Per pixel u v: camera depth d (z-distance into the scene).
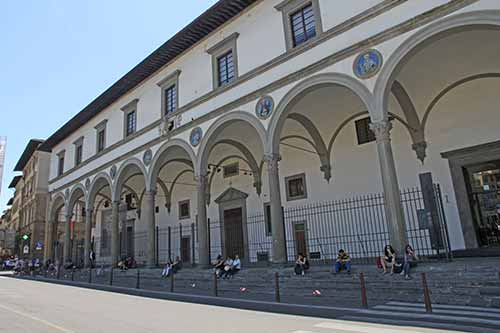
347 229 16.64
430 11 10.24
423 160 14.76
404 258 9.69
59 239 37.72
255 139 19.61
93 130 27.52
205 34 18.02
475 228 13.39
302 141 18.73
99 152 25.59
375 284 9.88
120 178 22.98
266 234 20.03
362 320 7.34
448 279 8.75
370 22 11.67
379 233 15.56
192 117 17.94
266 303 9.97
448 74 13.48
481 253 12.48
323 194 17.80
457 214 13.75
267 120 14.14
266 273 12.97
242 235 21.30
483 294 8.04
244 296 11.67
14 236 51.06
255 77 15.05
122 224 30.98
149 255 19.81
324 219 17.50
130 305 10.98
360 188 16.53
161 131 19.78
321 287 10.98
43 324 7.81
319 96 14.95
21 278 28.86
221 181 23.27
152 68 21.22
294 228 18.66
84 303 11.69
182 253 24.73
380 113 10.88
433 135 14.64
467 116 13.88
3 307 10.96
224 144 20.55
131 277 19.95
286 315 8.34
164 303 11.34
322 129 17.56
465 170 13.99
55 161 33.84
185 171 25.25
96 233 34.09
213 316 8.51
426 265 9.75
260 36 15.30
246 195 21.42
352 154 17.06
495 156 13.13
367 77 11.38
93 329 7.14
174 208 26.41
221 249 22.30
